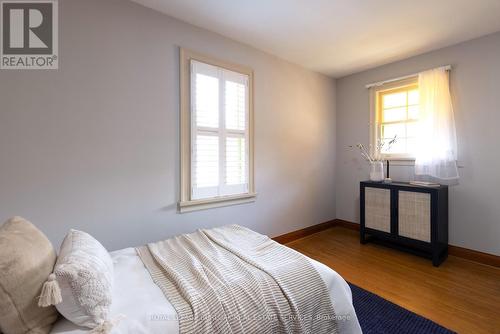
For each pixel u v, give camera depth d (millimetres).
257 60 3027
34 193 1771
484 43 2670
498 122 2596
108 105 2047
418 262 2750
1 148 1665
